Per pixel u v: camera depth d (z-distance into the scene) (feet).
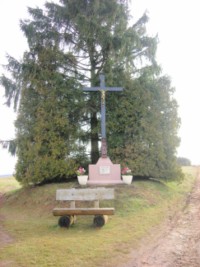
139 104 48.75
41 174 46.24
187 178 58.03
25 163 47.75
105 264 18.86
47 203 38.63
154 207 35.88
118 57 50.19
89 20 49.96
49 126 47.06
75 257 19.84
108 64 49.75
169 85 50.83
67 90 48.49
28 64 49.19
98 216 27.99
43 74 48.75
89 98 51.16
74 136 48.39
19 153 48.75
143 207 35.45
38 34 51.55
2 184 63.62
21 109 49.65
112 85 49.80
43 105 47.62
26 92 49.47
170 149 48.55
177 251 21.26
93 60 53.93
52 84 48.49
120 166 45.83
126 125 48.24
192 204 37.58
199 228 26.78
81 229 27.35
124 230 26.53
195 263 18.93
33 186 47.91
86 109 49.47
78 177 42.32
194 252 20.95
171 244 22.79
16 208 40.78
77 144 49.03
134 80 50.67
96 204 29.53
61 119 47.09
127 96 49.26
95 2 51.21
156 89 49.96
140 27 56.44
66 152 47.34
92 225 28.53
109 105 49.70
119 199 36.94
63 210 27.84
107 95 49.83
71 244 22.47
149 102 48.83
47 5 53.26
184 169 73.92
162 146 47.73
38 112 47.57
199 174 65.51
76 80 50.49
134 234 25.17
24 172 48.08
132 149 47.60
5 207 42.42
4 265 18.62
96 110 50.42
